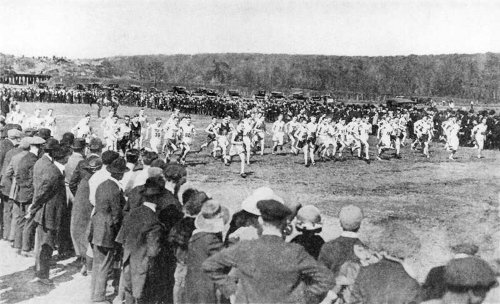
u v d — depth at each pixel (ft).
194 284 16.02
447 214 41.14
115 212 21.80
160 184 19.71
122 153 69.15
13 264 27.27
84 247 25.52
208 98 161.99
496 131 93.25
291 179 58.54
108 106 164.96
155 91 191.11
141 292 19.16
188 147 68.49
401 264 13.20
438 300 13.10
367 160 73.56
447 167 69.41
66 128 104.99
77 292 23.31
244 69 221.05
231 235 17.92
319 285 13.33
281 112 144.25
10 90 169.07
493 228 36.32
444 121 98.58
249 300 13.20
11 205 31.22
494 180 59.21
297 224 17.33
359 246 14.71
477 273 12.57
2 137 38.78
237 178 58.49
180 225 18.86
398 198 48.73
